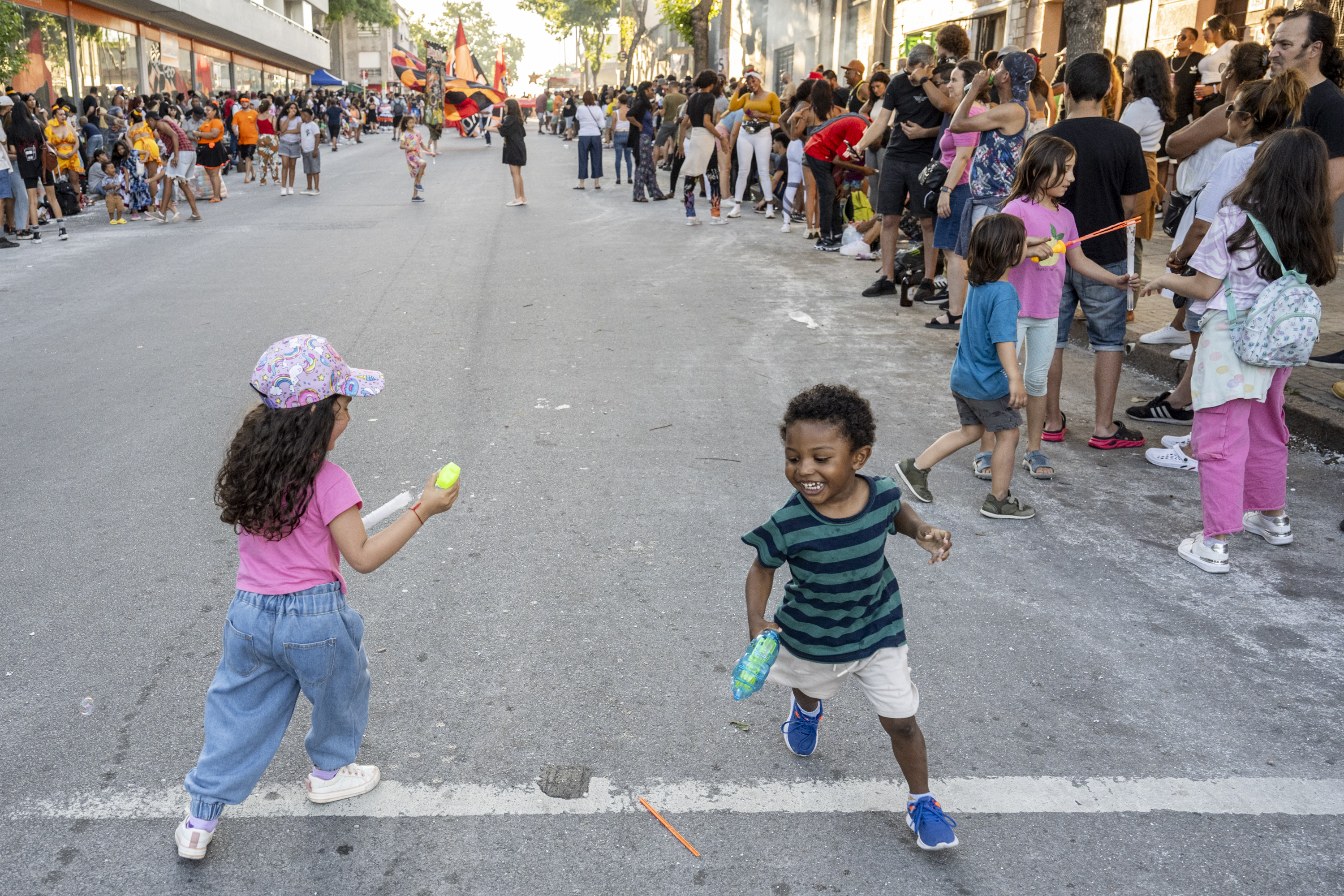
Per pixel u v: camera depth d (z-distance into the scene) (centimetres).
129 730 317
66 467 534
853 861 266
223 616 385
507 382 675
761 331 809
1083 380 699
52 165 1499
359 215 1531
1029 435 531
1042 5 1681
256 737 263
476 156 2994
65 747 309
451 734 316
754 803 287
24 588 405
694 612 388
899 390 661
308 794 289
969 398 466
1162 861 266
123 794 289
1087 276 534
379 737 315
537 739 314
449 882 258
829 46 2922
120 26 3159
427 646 365
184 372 702
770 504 486
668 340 781
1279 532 448
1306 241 395
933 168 801
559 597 399
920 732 268
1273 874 262
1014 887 257
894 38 2400
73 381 686
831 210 1166
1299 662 358
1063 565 431
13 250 1245
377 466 532
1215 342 412
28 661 354
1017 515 473
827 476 242
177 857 266
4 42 2017
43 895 253
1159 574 424
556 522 466
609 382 674
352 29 8144
